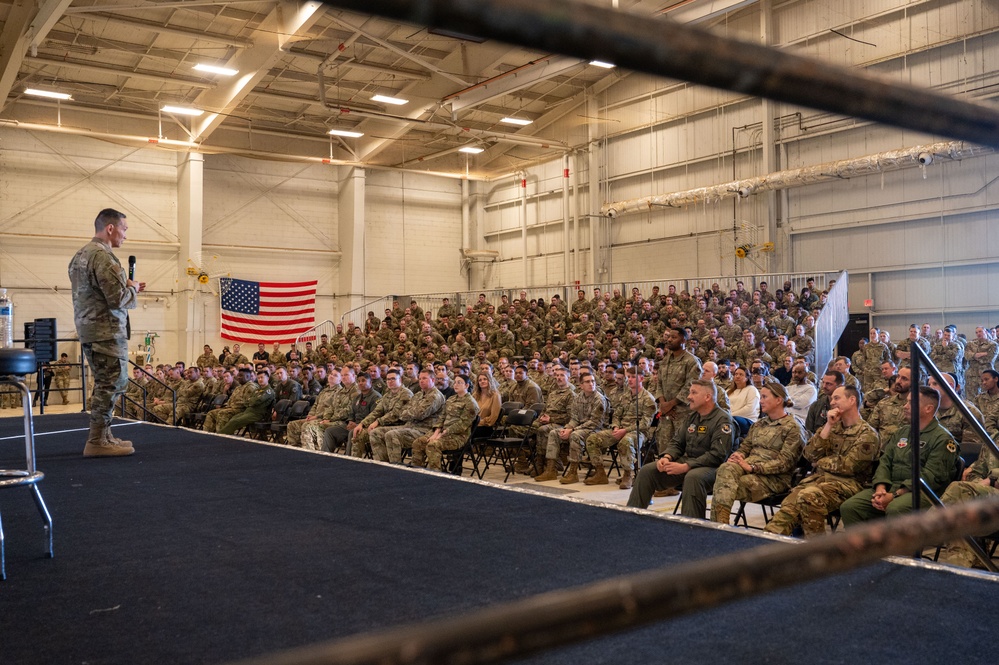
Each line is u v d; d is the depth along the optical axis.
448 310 23.52
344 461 5.49
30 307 22.39
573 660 1.95
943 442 4.85
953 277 17.80
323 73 21.67
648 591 0.32
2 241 22.16
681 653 1.99
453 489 4.38
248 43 19.17
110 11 17.22
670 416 7.96
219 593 2.50
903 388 6.82
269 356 21.58
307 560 2.90
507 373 11.84
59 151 22.86
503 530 3.38
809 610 2.32
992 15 16.70
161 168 24.33
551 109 25.86
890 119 0.37
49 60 19.80
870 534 0.37
